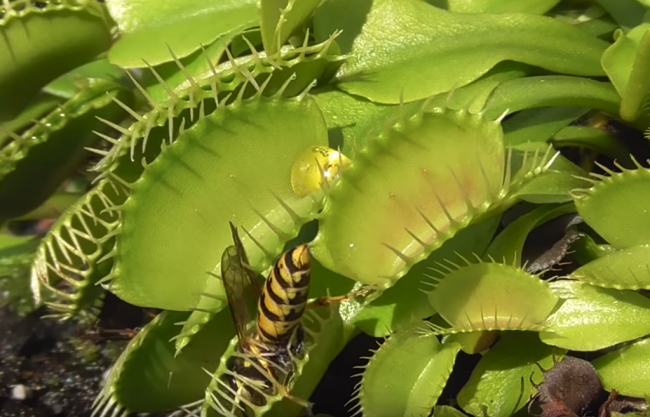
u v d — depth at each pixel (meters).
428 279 0.09
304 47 0.09
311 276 0.09
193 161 0.09
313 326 0.09
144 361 0.09
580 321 0.09
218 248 0.09
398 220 0.09
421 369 0.09
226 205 0.09
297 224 0.09
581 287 0.09
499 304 0.09
